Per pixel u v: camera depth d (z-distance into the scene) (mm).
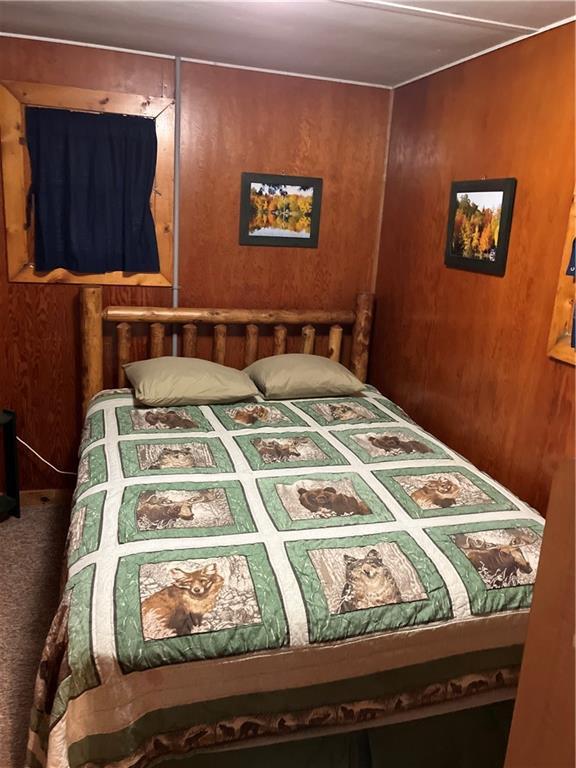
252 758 1502
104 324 3148
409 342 3123
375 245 3439
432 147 2861
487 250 2449
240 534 1762
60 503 3330
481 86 2480
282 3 2068
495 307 2426
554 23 2072
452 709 1619
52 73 2775
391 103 3246
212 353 3316
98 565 1597
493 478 2455
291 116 3121
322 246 3355
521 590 1630
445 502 2018
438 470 2275
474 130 2533
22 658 2215
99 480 2072
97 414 2715
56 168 2867
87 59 2795
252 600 1500
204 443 2420
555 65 2084
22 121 2793
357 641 1494
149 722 1396
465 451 2658
